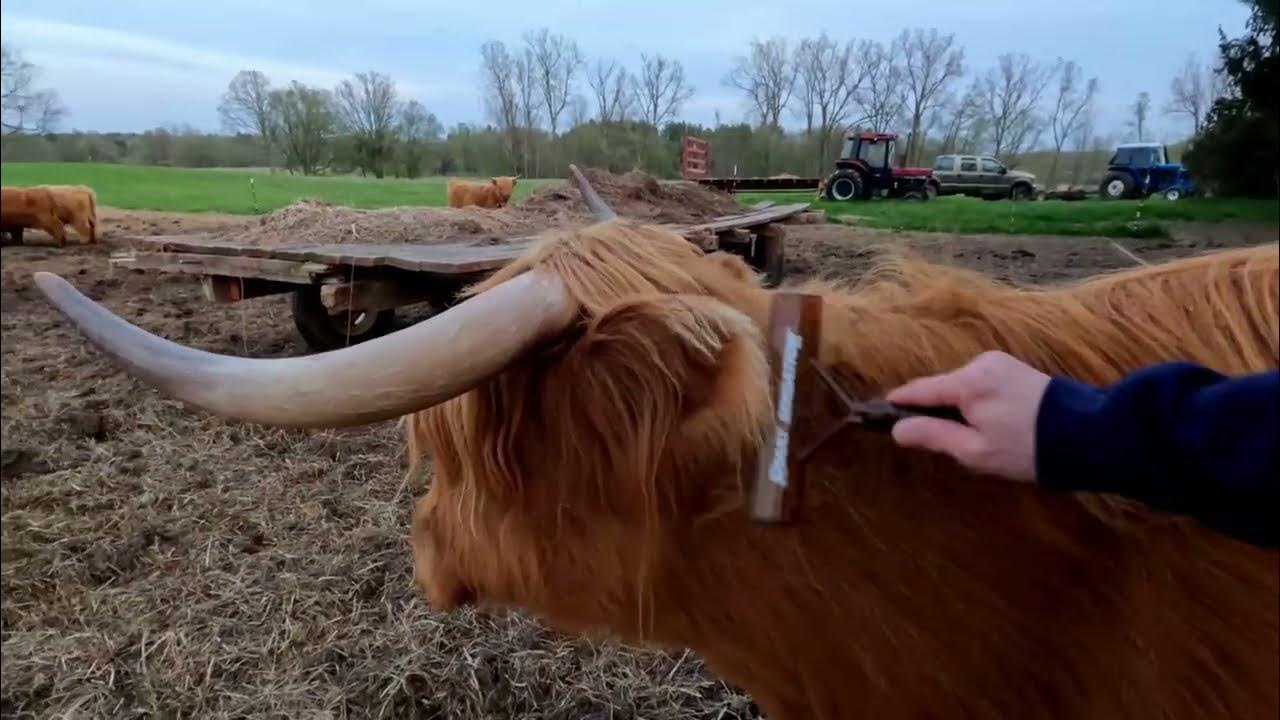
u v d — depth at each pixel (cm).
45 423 486
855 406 121
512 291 127
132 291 850
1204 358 133
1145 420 87
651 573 140
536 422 137
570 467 136
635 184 1006
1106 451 89
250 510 401
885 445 133
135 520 387
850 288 162
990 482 131
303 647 306
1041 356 136
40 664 294
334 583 340
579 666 295
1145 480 88
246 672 293
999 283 157
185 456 455
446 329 121
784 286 160
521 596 156
